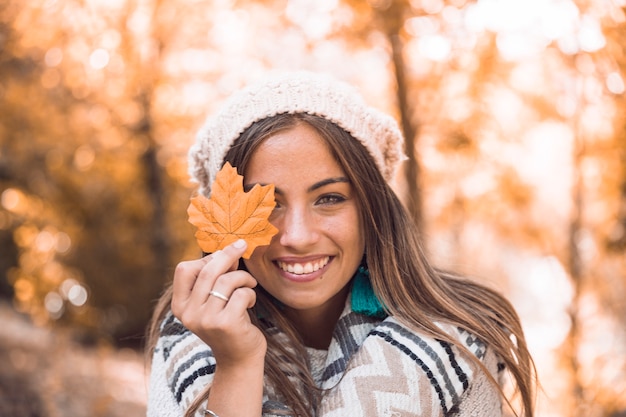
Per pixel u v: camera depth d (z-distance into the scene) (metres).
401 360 1.38
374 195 1.48
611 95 2.97
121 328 7.14
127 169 6.19
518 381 1.51
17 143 5.48
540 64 3.56
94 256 6.74
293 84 1.42
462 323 1.48
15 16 4.08
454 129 4.00
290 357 1.51
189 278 1.33
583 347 3.53
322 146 1.40
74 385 4.50
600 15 2.85
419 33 3.56
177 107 5.20
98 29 4.16
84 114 5.41
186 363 1.51
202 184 1.64
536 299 5.08
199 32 4.55
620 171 3.32
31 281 5.16
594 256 3.63
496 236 4.87
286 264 1.43
